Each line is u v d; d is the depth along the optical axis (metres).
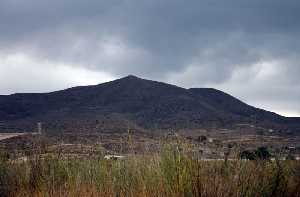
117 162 11.62
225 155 10.32
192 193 9.40
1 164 13.23
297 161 11.92
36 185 12.72
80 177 12.16
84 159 13.12
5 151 14.48
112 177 11.56
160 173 10.07
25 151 14.54
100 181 11.71
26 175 13.12
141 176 10.59
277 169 10.54
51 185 12.19
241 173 9.88
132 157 11.38
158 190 9.81
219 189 9.48
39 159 13.49
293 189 10.70
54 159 13.40
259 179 10.12
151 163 10.61
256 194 9.85
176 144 10.17
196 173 9.59
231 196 9.51
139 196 10.18
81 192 11.25
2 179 12.95
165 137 10.45
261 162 10.68
